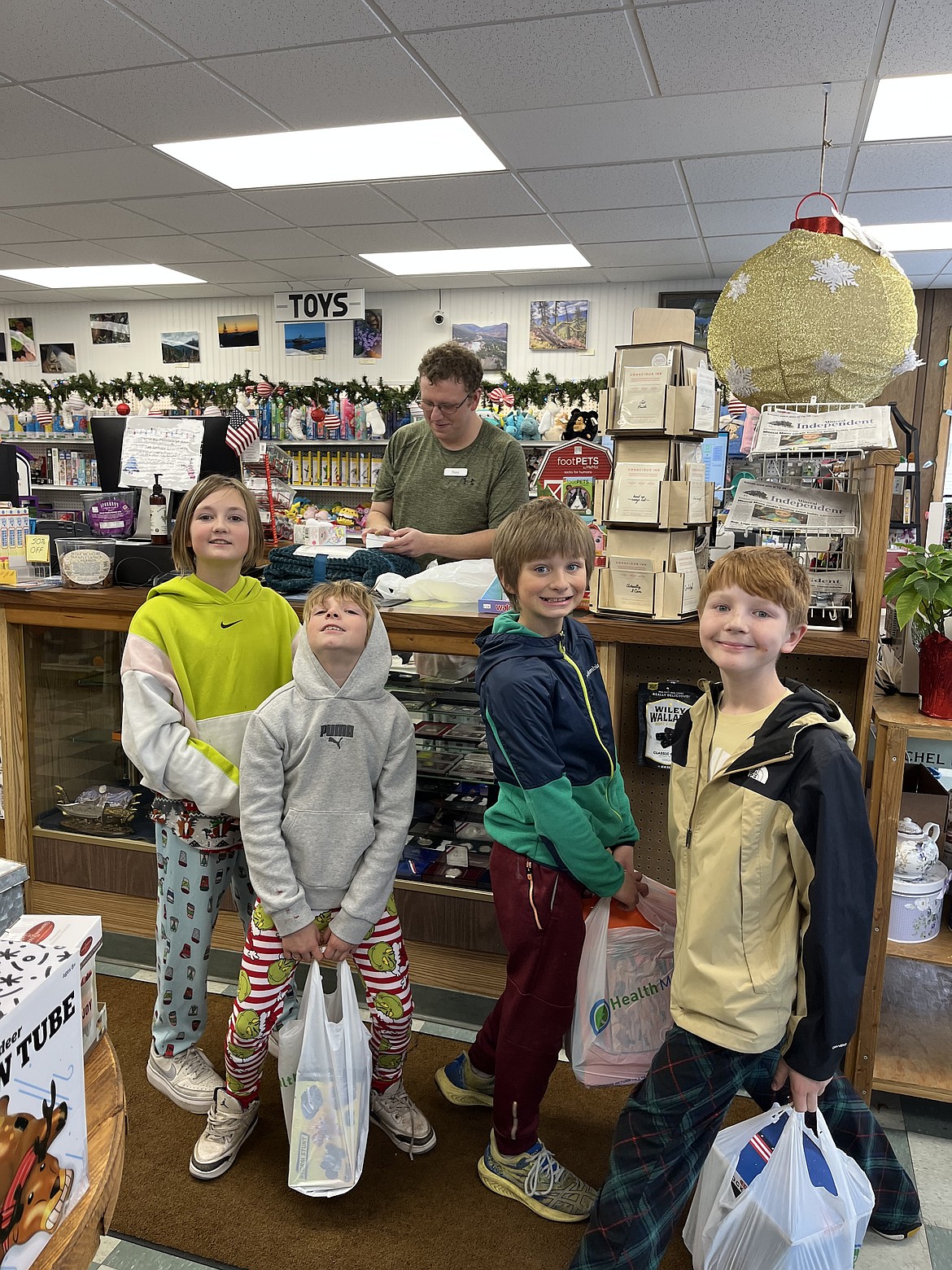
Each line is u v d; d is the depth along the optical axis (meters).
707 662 2.18
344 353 7.96
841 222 1.90
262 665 1.90
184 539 1.86
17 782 2.62
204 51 3.53
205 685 1.84
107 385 8.04
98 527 2.81
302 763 1.66
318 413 7.30
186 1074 1.94
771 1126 1.39
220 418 2.71
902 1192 1.59
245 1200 1.67
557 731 1.56
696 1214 1.46
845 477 2.10
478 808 2.44
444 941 2.34
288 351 8.08
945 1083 1.88
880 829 1.81
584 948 1.60
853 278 1.86
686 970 1.40
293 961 1.72
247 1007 1.68
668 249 6.14
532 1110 1.64
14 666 2.56
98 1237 0.78
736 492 1.99
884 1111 1.97
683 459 1.95
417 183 4.93
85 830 2.63
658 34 3.30
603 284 7.24
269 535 2.77
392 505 2.92
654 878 2.29
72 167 4.79
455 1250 1.57
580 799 1.61
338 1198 1.68
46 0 3.16
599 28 3.27
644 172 4.68
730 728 1.41
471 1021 2.27
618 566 2.01
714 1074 1.37
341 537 2.96
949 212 5.17
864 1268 1.55
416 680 2.39
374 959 1.75
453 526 2.73
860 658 1.86
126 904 2.61
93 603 2.38
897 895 1.90
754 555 1.38
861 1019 1.87
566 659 1.59
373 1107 1.86
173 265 6.89
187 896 1.87
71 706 2.70
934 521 2.69
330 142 4.42
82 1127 0.78
